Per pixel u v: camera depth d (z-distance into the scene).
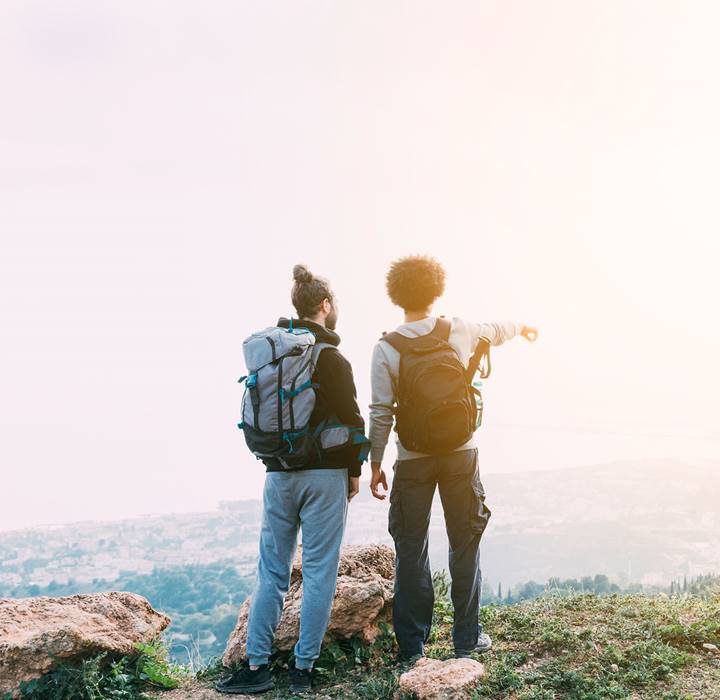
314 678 3.39
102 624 3.76
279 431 3.21
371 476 3.48
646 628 3.65
